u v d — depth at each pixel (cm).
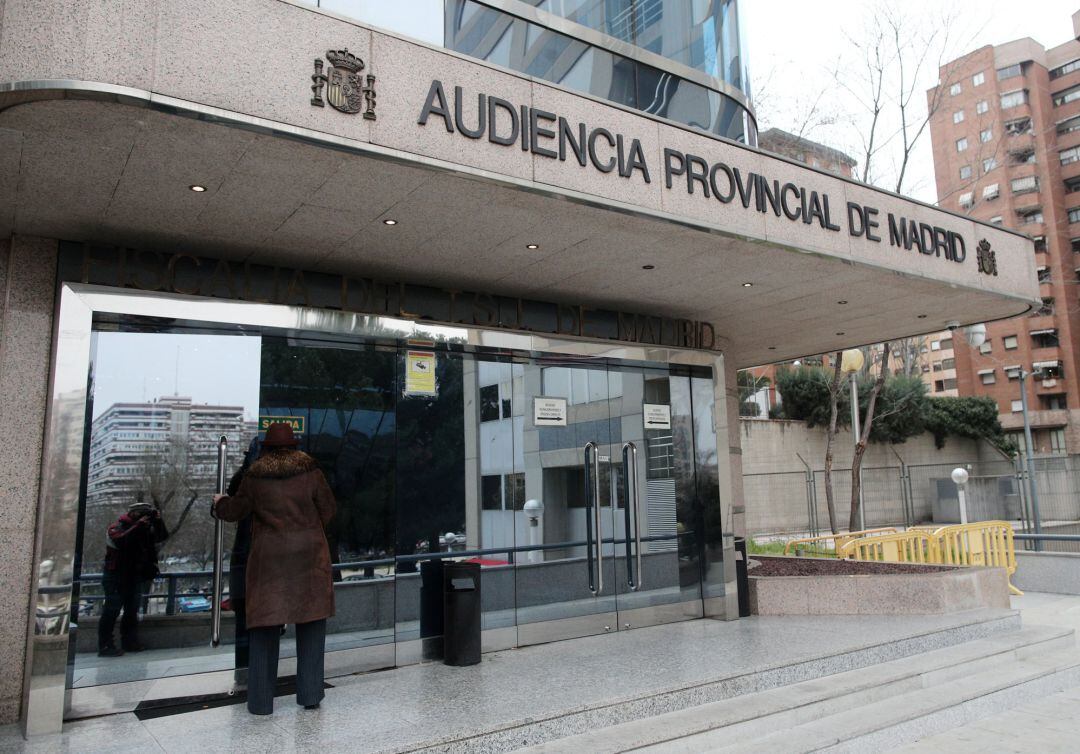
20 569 531
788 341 1081
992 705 656
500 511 733
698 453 877
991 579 896
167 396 586
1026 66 5322
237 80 420
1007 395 5244
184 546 581
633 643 720
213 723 496
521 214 558
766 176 667
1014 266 886
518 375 766
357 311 693
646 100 800
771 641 707
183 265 614
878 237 737
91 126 405
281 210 532
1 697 517
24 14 385
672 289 774
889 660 696
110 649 545
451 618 654
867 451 2872
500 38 678
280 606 511
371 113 461
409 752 438
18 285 547
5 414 532
